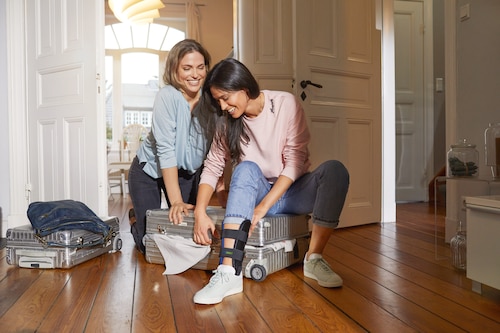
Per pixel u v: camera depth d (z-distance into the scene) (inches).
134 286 71.8
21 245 84.8
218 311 59.6
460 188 104.2
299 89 123.3
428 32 202.5
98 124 119.3
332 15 131.1
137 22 210.4
